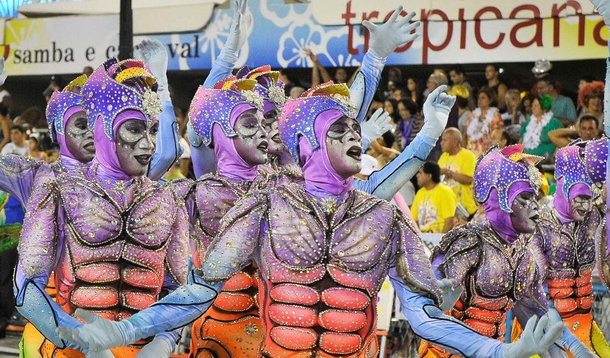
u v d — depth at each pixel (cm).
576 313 793
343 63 1338
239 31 761
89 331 459
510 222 659
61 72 1453
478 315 662
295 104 537
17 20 1465
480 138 1273
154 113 565
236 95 689
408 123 1276
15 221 1132
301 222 517
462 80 1306
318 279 516
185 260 580
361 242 518
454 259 655
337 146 525
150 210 565
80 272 555
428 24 1309
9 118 1485
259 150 684
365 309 521
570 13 1269
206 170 730
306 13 1341
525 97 1271
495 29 1291
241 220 518
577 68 1356
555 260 781
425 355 680
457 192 1169
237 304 657
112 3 1437
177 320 496
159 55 722
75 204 555
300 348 516
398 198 795
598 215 791
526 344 454
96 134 562
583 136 1189
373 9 1320
